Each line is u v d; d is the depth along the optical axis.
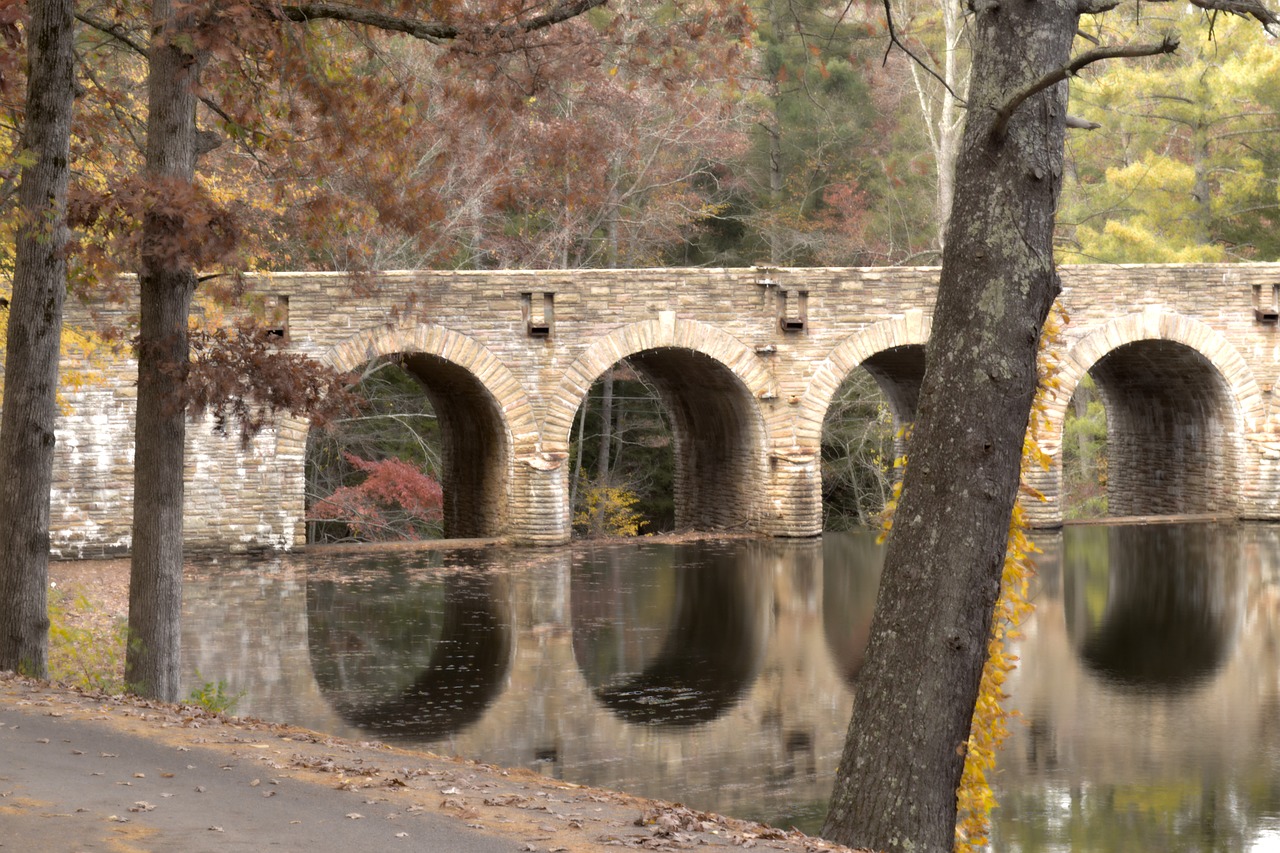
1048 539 32.41
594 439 47.53
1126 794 13.43
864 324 32.03
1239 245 43.12
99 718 10.56
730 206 47.22
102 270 13.13
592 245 42.50
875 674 9.69
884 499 46.50
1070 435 51.28
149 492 14.18
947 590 9.54
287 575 26.53
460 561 28.73
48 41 13.04
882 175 46.06
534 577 26.70
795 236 44.94
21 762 8.70
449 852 7.17
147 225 13.03
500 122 14.67
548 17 14.09
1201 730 15.72
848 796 9.62
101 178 19.31
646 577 26.73
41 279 13.43
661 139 38.09
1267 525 34.25
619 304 30.72
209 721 11.23
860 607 23.42
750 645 20.20
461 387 32.50
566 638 20.61
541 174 18.11
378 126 15.09
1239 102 40.31
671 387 37.88
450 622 21.75
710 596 24.55
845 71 43.84
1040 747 15.11
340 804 8.12
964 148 9.77
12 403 13.46
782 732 15.32
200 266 13.18
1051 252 9.80
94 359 27.31
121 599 22.83
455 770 10.05
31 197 13.09
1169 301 33.53
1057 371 11.64
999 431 9.55
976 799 11.12
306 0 13.98
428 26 14.09
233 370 14.00
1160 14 39.91
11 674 13.01
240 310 27.52
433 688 17.19
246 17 12.85
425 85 18.59
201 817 7.56
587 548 30.95
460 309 29.80
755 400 31.83
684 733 15.23
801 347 31.86
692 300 31.16
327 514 37.50
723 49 14.55
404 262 32.75
